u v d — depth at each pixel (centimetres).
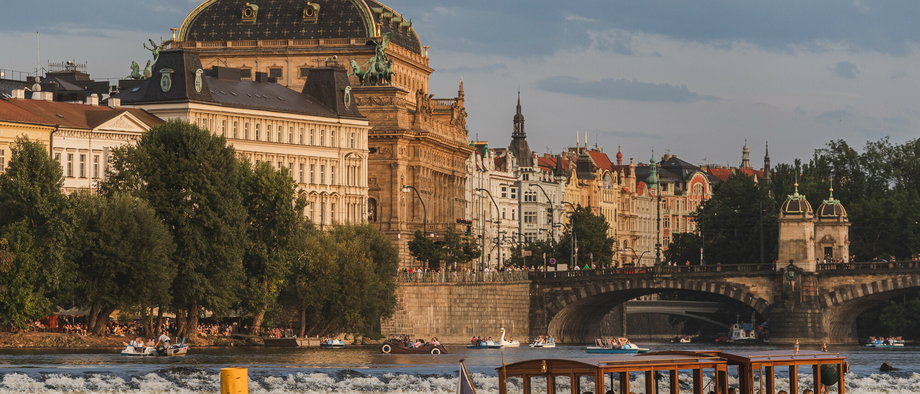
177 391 16775
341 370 18800
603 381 12019
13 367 18300
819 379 13650
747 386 12938
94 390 16612
